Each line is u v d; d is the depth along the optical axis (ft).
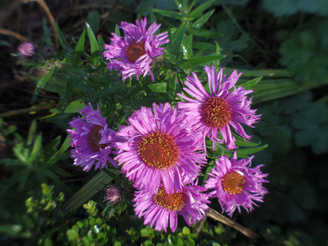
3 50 0.51
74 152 0.41
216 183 0.42
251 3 0.60
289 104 0.52
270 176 0.51
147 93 0.45
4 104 0.55
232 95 0.38
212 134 0.39
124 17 0.63
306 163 0.50
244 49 0.64
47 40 0.47
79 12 0.62
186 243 0.37
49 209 0.39
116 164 0.39
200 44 0.49
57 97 0.58
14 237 0.32
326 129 0.49
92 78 0.48
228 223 0.46
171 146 0.37
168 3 0.59
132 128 0.36
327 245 0.43
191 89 0.38
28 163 0.43
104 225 0.39
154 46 0.39
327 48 0.51
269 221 0.48
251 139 0.52
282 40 0.57
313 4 0.51
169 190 0.37
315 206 0.47
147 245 0.37
